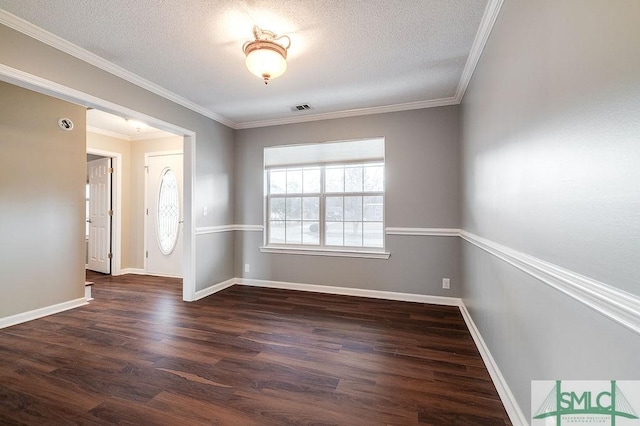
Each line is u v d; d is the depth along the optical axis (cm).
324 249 385
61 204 311
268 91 306
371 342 235
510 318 153
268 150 414
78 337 243
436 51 228
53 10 180
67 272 316
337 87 295
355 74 267
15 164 274
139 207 497
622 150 72
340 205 382
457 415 151
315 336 246
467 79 261
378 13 184
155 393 168
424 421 146
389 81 281
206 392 169
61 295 310
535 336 123
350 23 194
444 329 261
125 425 143
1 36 183
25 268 280
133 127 439
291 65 251
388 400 163
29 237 283
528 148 129
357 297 361
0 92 264
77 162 327
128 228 501
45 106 297
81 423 144
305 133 389
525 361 134
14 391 169
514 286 148
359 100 329
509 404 151
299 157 396
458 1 173
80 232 330
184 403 159
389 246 352
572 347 96
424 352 218
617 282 74
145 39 212
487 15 181
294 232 405
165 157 479
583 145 88
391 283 353
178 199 470
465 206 285
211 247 380
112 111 257
